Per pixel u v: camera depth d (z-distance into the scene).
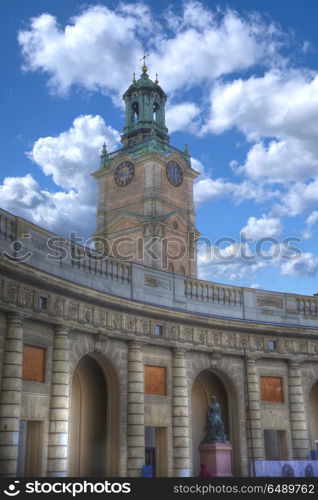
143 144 89.62
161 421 38.16
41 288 31.59
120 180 89.06
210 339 42.12
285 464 37.12
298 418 43.91
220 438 38.22
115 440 35.53
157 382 38.91
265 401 43.47
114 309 36.75
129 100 99.19
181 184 90.44
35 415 30.44
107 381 37.00
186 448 38.25
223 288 44.88
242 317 44.94
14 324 29.44
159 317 39.38
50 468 30.39
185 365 40.31
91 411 37.62
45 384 31.55
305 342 46.31
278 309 46.88
